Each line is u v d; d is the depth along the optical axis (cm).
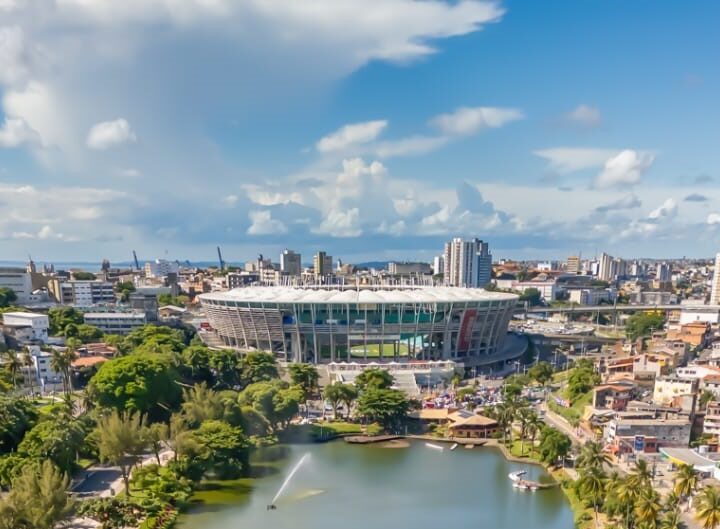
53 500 9875
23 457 12144
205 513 12294
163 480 12812
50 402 18050
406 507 12850
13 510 9362
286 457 16200
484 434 18200
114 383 16288
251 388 18550
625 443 15100
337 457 16350
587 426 17000
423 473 15162
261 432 17100
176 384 18150
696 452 14638
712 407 16012
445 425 19012
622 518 10862
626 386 19238
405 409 18625
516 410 17538
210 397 16350
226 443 14288
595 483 11694
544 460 15712
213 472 14412
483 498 13488
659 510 10000
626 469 14112
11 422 13150
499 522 12150
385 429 18612
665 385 18688
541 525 12006
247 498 13200
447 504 13088
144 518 11444
